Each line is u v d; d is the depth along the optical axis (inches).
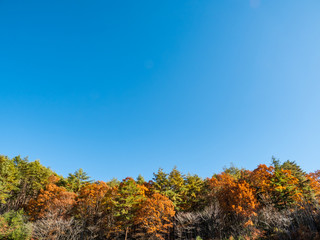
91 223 1269.7
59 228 1020.5
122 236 1286.9
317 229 769.6
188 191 1609.3
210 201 1392.7
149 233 1106.7
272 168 1302.9
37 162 1946.4
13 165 1699.1
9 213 1103.0
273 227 856.3
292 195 1079.0
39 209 1354.6
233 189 1270.9
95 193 1382.9
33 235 975.0
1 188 1389.0
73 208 1337.4
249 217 968.9
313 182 1254.3
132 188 1233.4
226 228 1099.9
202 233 1134.4
